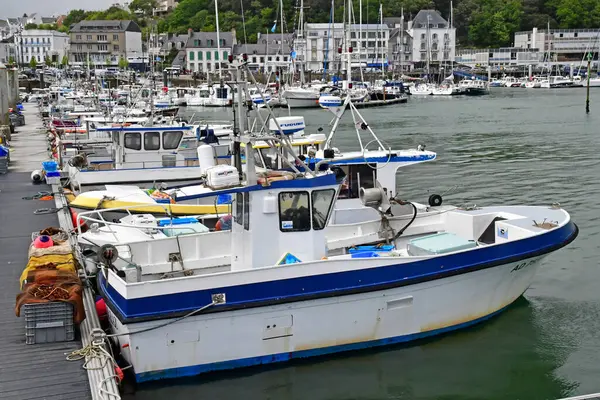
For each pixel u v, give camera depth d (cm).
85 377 970
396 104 8425
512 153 3753
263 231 1155
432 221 1515
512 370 1174
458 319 1270
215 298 1066
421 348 1233
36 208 2052
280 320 1112
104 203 1853
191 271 1297
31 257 1254
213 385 1094
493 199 2538
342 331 1159
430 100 9262
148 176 2219
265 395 1082
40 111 5725
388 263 1159
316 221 1179
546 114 6475
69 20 17950
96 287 1309
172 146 2288
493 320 1351
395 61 14075
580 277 1631
